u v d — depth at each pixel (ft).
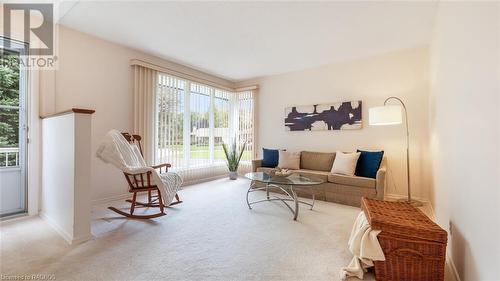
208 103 16.62
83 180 6.84
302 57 13.10
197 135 15.75
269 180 9.64
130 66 11.96
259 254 6.19
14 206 8.85
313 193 10.96
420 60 11.48
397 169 12.05
